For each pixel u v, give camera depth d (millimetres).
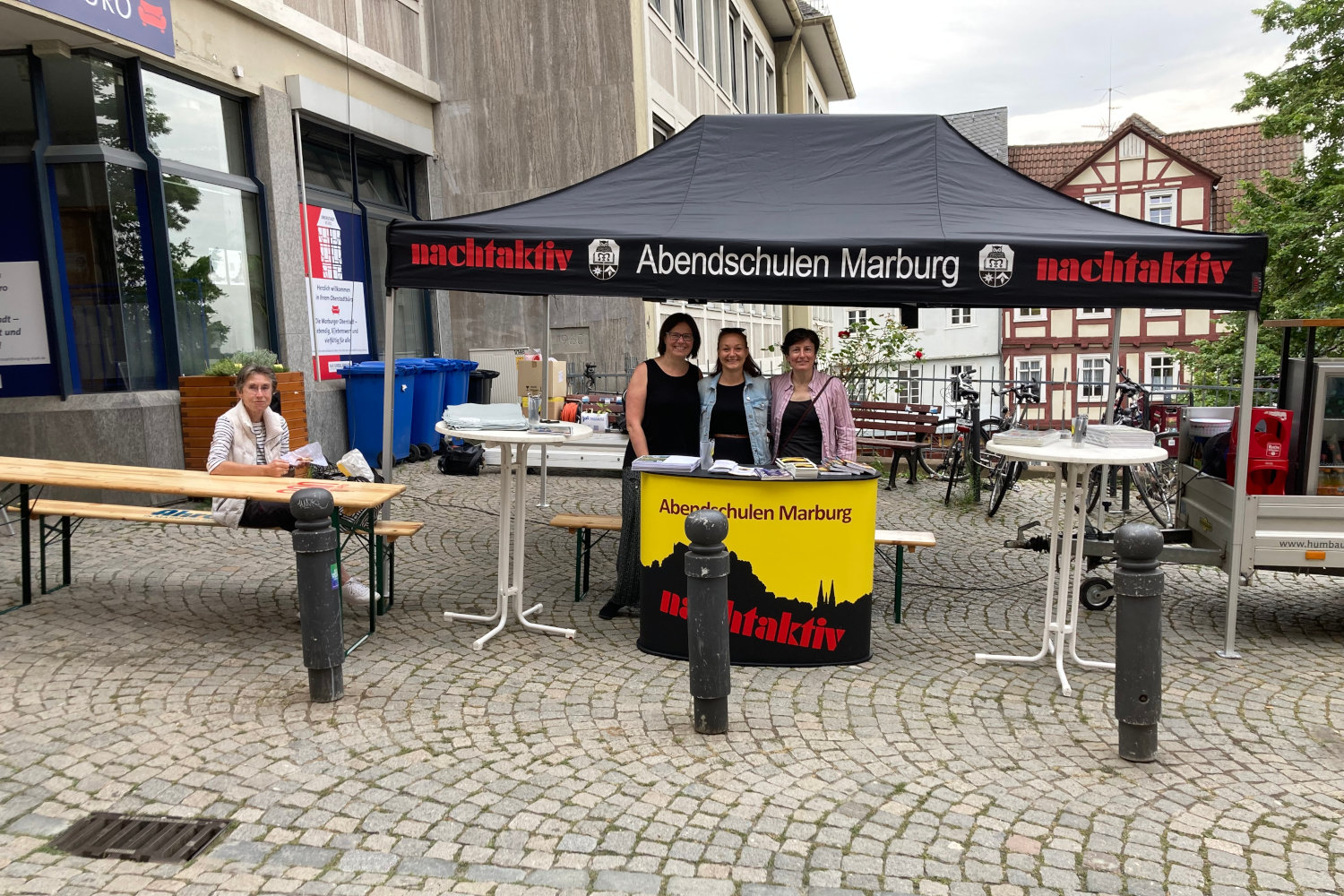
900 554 6059
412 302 13891
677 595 5203
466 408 5527
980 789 3812
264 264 10750
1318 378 5586
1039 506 10508
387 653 5199
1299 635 5969
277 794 3613
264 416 5984
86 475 5484
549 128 13906
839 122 6602
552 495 10367
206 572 6660
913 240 5383
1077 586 5086
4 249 8406
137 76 9000
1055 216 5812
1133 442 4906
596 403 12023
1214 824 3572
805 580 5113
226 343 10172
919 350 15422
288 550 7328
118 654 4996
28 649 5020
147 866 3121
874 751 4145
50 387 8508
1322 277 23688
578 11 13695
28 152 8375
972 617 6262
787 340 6156
